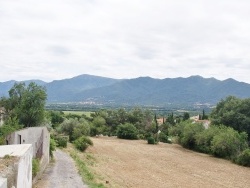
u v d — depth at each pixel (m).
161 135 122.44
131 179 49.47
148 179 52.06
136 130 129.00
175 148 103.38
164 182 51.06
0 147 19.72
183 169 67.06
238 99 115.50
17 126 41.00
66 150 71.38
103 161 66.94
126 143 109.69
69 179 33.47
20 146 20.06
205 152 95.62
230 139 86.12
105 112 146.38
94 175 41.88
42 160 35.72
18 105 52.03
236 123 105.00
